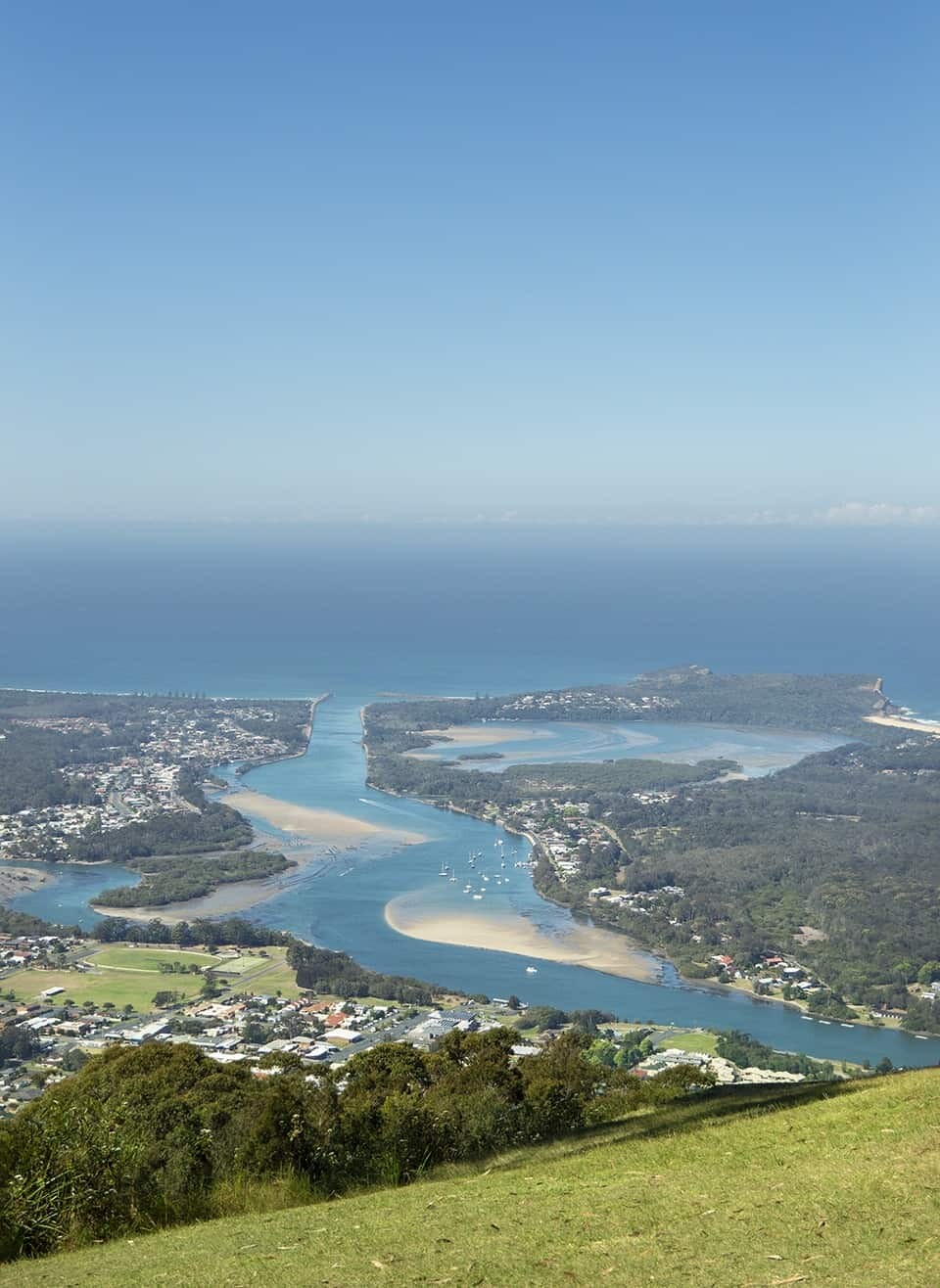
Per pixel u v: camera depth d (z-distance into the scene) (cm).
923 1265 987
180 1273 1230
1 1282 1313
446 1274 1098
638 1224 1181
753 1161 1401
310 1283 1125
